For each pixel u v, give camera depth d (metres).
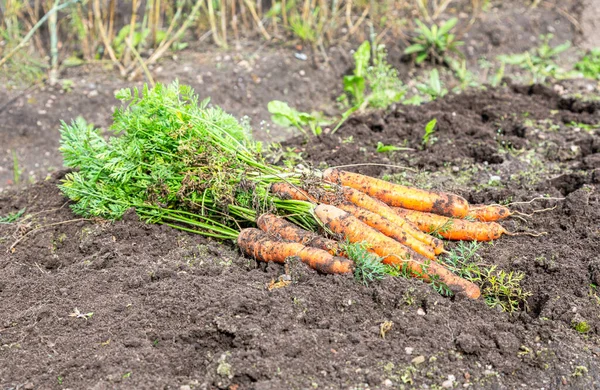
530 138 1.50
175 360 1.08
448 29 1.82
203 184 1.23
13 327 1.12
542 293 1.15
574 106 1.61
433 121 1.44
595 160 1.40
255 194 1.23
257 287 1.15
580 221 1.26
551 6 2.07
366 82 1.76
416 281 1.15
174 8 1.91
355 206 1.23
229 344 1.09
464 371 1.06
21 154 1.55
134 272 1.19
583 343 1.09
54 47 1.65
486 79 1.82
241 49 1.79
